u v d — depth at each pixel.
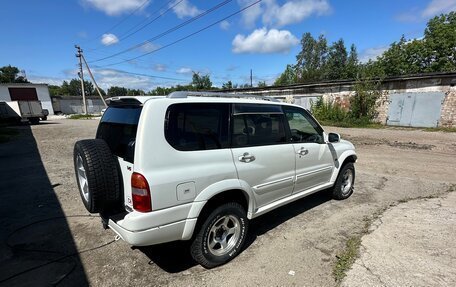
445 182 5.81
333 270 2.75
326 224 3.82
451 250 3.06
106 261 2.95
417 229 3.58
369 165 7.46
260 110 3.29
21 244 3.32
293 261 2.92
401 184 5.70
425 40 30.64
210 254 2.76
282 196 3.60
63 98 56.56
